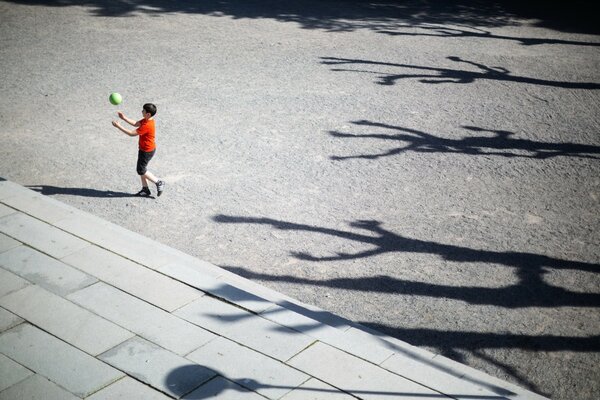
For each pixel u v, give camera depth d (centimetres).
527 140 1134
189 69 1451
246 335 598
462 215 879
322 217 864
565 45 1748
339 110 1245
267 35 1759
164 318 618
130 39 1670
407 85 1398
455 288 718
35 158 1005
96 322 608
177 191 920
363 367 560
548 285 727
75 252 725
